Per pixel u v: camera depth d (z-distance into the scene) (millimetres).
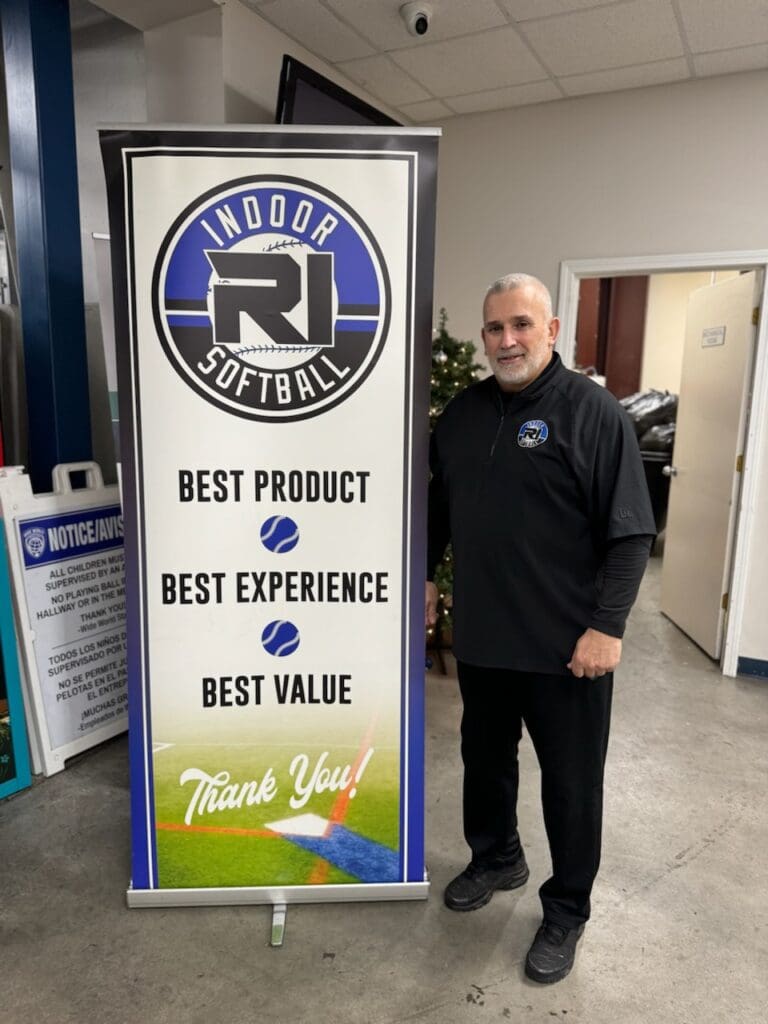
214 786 1917
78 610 2725
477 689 1881
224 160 1688
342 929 1919
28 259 2777
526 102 3873
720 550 3918
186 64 3049
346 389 1785
